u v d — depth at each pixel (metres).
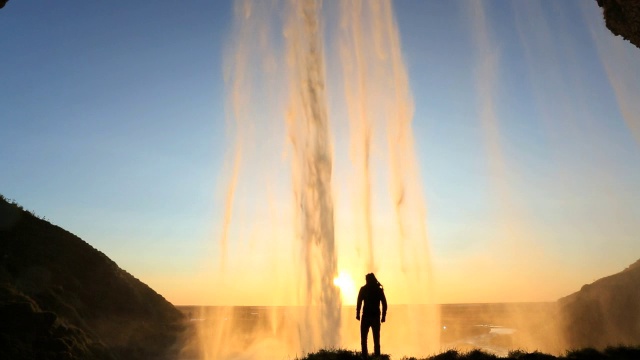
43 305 29.70
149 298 43.44
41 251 36.69
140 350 33.06
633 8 18.78
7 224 37.09
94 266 40.25
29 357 22.06
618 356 13.85
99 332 32.03
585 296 42.47
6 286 27.52
